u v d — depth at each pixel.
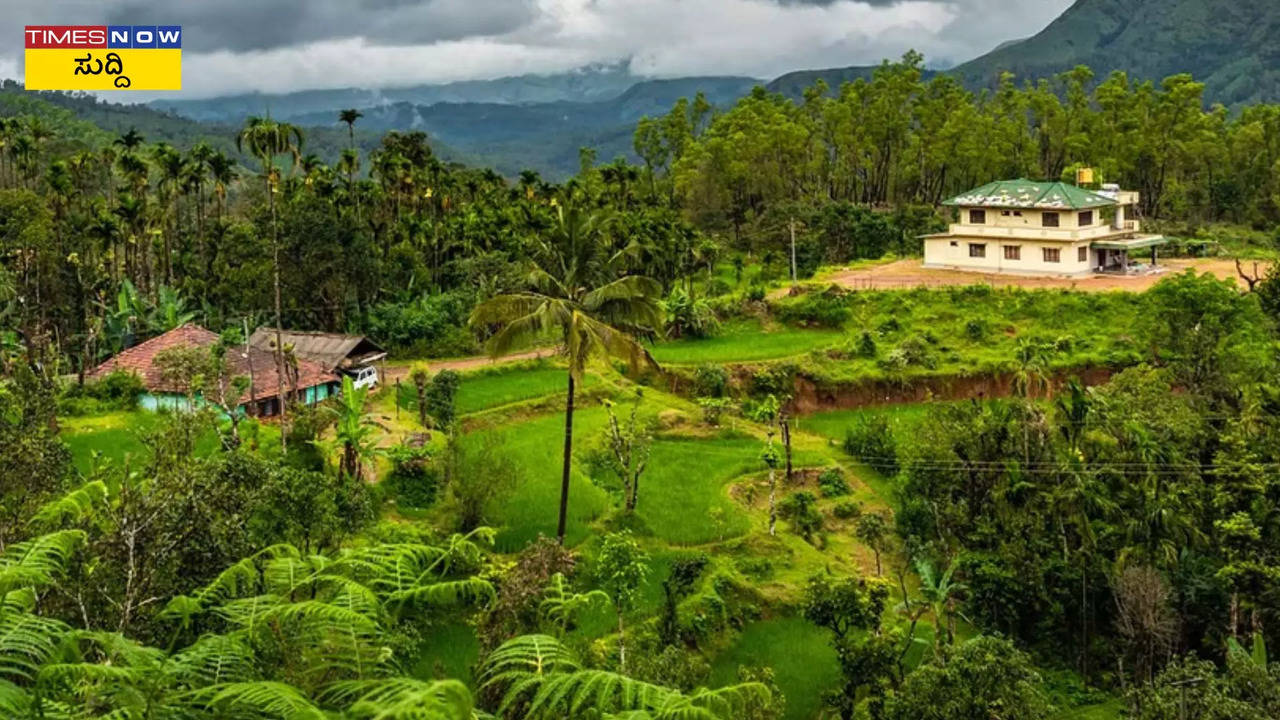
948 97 117.00
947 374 58.28
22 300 53.06
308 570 8.94
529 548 27.36
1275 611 29.12
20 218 63.66
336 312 68.88
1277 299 54.34
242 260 68.19
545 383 55.03
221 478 20.50
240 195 131.12
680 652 24.86
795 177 118.50
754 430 51.84
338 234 68.94
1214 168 114.31
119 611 13.64
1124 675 29.80
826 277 78.38
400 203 92.94
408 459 38.22
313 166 87.31
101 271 68.88
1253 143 115.19
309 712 5.44
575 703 6.67
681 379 57.03
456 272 78.88
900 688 23.56
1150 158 109.88
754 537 37.12
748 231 111.56
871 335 61.88
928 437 40.06
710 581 33.50
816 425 54.19
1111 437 37.12
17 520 16.86
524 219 81.44
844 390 57.44
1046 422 38.16
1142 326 60.34
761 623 32.78
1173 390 47.38
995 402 40.66
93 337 58.59
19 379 27.41
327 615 6.93
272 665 8.09
